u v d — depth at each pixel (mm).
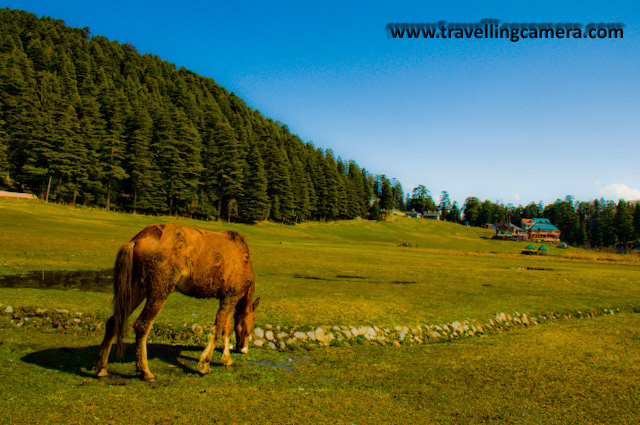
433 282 19719
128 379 5598
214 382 5809
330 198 123812
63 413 4379
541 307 14273
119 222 56031
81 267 17375
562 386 6582
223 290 6383
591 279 24438
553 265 39562
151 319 5605
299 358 7641
